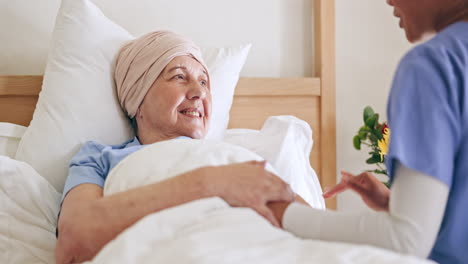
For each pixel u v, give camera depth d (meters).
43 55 1.85
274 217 0.84
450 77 0.68
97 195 1.12
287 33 2.04
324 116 1.96
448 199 0.72
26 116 1.72
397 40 2.11
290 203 0.85
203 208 0.80
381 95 2.10
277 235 0.73
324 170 1.96
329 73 1.97
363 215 0.74
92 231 0.88
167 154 1.02
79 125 1.43
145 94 1.44
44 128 1.42
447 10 0.77
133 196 0.90
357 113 2.08
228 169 0.90
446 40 0.72
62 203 1.17
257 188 0.87
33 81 1.71
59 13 1.57
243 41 2.01
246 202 0.86
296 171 1.54
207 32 1.98
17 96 1.71
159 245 0.70
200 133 1.45
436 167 0.66
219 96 1.71
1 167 1.14
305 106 1.96
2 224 1.14
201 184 0.88
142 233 0.72
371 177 1.01
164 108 1.41
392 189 0.71
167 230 0.74
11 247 1.14
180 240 0.68
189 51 1.47
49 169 1.38
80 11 1.55
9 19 1.83
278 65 2.03
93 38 1.53
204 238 0.68
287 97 1.94
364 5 2.09
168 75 1.43
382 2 2.09
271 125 1.72
